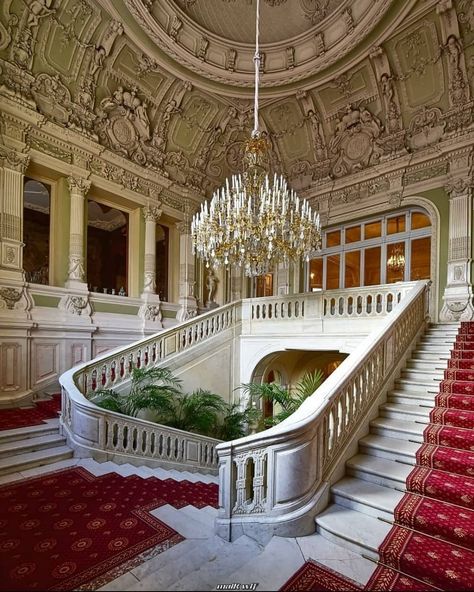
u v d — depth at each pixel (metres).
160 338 7.07
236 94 9.85
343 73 9.13
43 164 7.64
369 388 4.11
